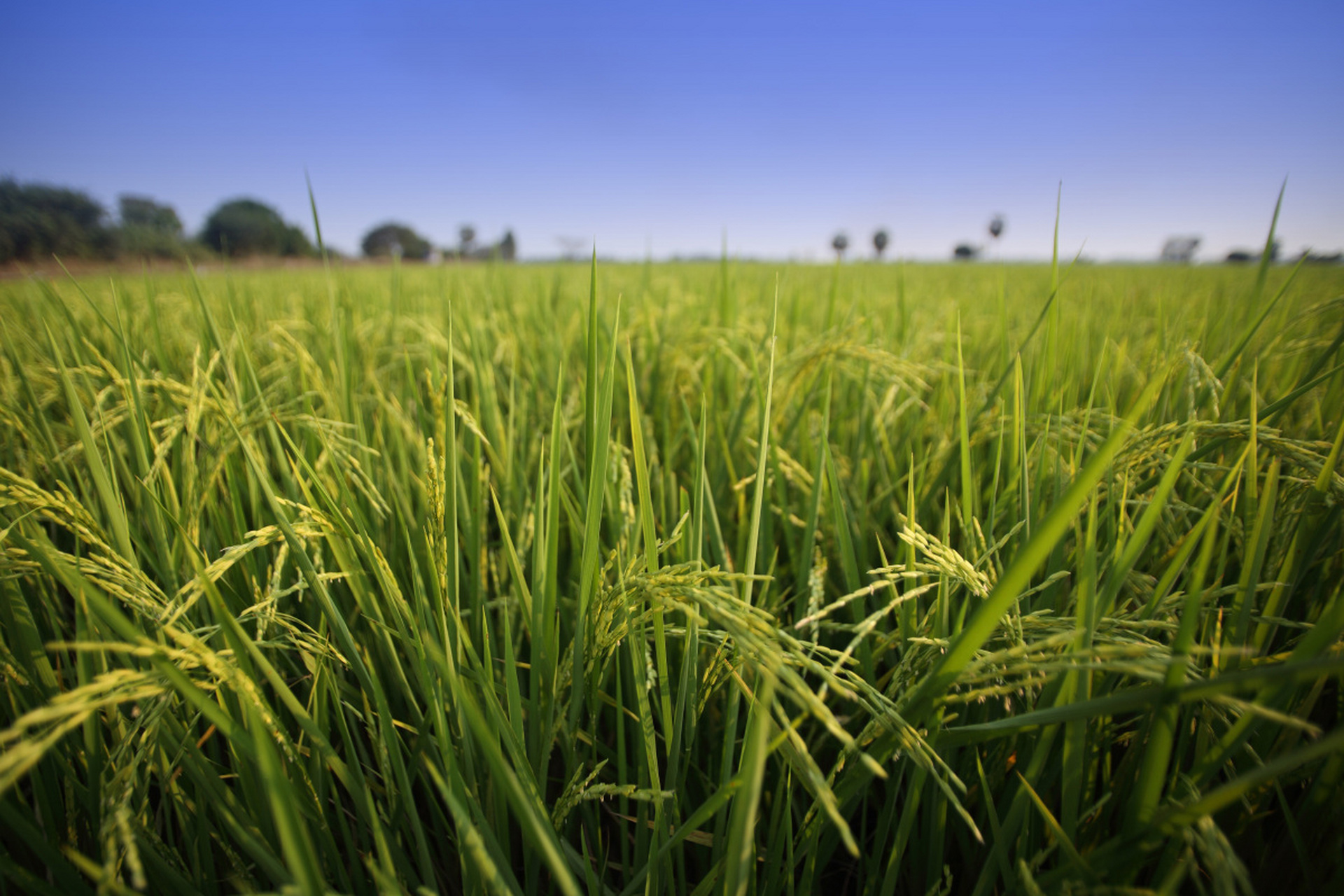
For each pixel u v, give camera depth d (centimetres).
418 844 62
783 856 71
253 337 179
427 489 64
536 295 262
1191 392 76
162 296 254
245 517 95
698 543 72
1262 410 74
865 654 74
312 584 59
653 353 156
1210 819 45
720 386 152
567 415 122
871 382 129
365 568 81
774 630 48
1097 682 64
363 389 147
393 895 48
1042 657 53
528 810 44
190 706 68
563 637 85
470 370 128
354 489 94
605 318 124
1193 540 60
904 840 60
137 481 82
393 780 67
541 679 71
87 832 67
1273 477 57
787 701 85
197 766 60
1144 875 66
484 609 63
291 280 428
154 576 87
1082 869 51
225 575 81
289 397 123
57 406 142
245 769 60
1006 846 59
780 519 107
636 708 77
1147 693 43
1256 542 60
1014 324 214
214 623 78
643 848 66
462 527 90
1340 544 76
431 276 500
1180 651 45
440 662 50
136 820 58
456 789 59
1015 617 60
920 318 210
